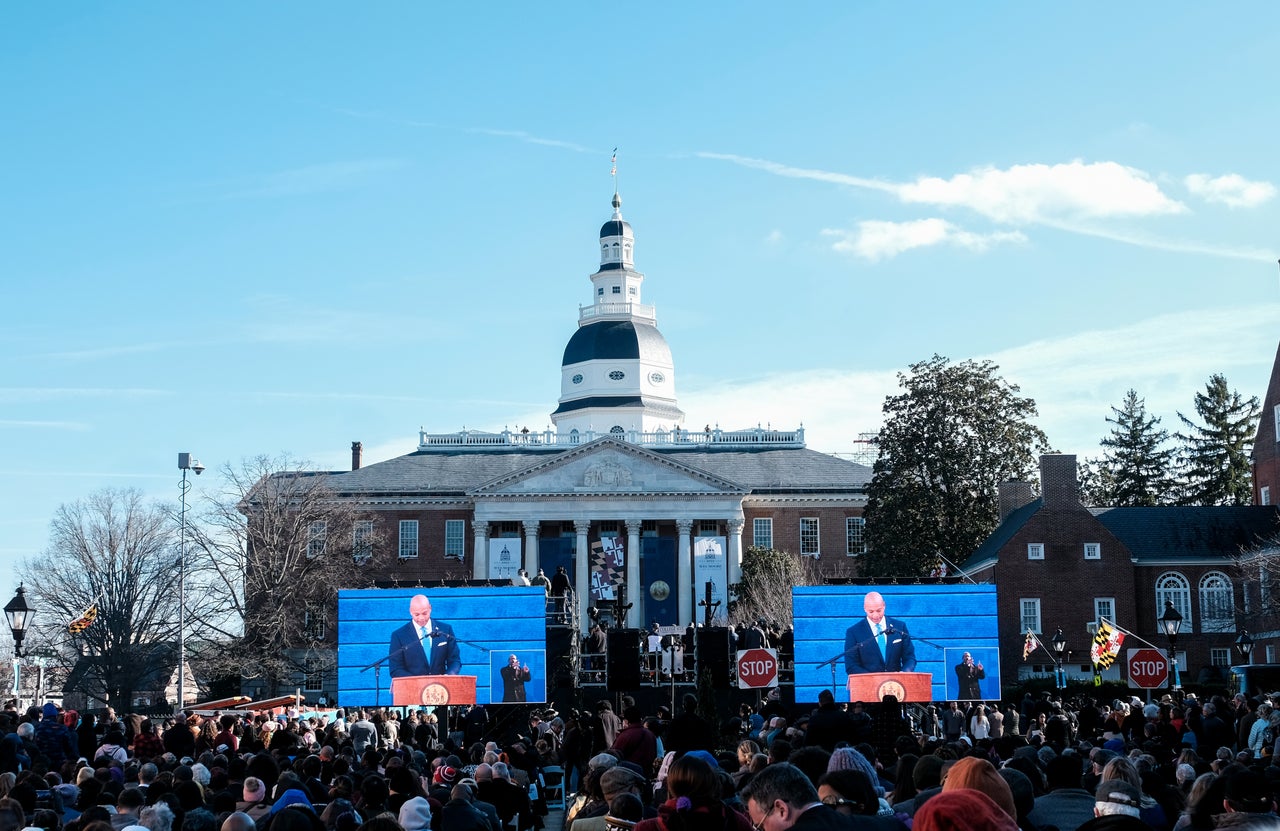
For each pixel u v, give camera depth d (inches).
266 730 1357.0
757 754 768.3
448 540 5196.9
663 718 1535.4
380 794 731.4
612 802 580.4
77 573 3870.6
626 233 7071.9
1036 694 2709.2
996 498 4045.3
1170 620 2117.4
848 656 1766.7
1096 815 522.0
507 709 2148.1
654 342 6840.6
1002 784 397.4
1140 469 5999.0
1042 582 3681.1
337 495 4913.9
